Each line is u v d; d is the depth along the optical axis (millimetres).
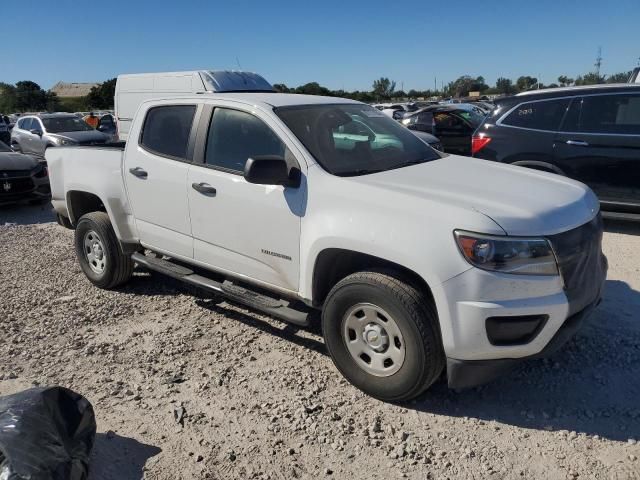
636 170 6699
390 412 3408
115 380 3855
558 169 7219
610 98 6852
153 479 2887
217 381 3791
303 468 2959
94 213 5477
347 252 3547
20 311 5121
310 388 3688
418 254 3129
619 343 4117
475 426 3262
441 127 13977
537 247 3078
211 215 4270
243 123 4152
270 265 3973
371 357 3465
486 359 3160
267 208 3863
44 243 7715
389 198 3334
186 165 4449
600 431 3180
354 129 4281
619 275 5531
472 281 3033
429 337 3186
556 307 3115
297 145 3803
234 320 4793
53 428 2727
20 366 4082
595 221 3539
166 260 5035
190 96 4609
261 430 3271
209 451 3100
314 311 4293
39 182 10227
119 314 4984
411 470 2918
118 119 13633
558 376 3740
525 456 2994
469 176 3832
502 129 7609
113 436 3229
